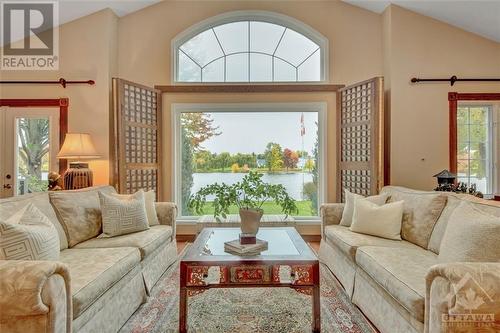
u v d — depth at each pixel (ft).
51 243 5.63
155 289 8.70
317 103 14.25
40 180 13.74
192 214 14.75
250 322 6.91
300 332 6.51
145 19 14.25
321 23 14.26
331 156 14.34
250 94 14.29
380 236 8.77
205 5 14.34
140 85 13.24
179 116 14.61
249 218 7.56
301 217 14.65
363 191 12.80
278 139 14.78
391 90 12.98
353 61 14.16
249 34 14.65
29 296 4.21
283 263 6.48
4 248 4.96
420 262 6.68
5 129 13.64
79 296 5.11
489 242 4.96
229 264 6.47
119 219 8.80
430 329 4.58
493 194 13.35
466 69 13.12
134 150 13.05
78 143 12.09
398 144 12.94
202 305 7.72
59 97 13.44
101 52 13.30
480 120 13.46
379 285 6.49
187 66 14.64
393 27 13.01
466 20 12.66
